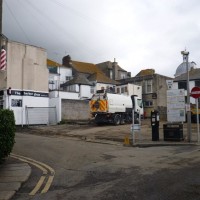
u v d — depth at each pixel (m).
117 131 24.28
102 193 7.03
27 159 12.18
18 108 31.27
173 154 12.67
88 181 8.31
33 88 32.81
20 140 19.11
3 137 10.21
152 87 47.66
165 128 18.20
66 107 36.50
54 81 53.38
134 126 17.41
